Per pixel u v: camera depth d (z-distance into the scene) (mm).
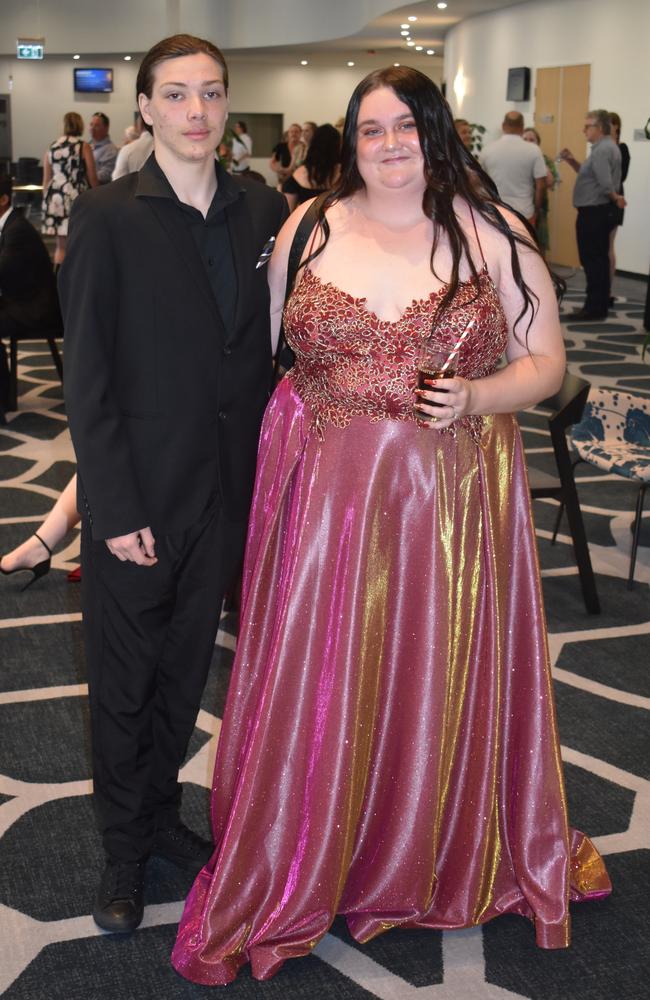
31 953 2264
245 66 24781
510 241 2119
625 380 7941
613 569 4461
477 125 15664
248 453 2256
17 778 2918
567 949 2301
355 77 25484
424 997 2158
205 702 3334
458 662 2221
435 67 24859
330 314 2061
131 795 2338
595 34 13914
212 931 2193
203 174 2096
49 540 4047
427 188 2078
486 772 2268
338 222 2148
